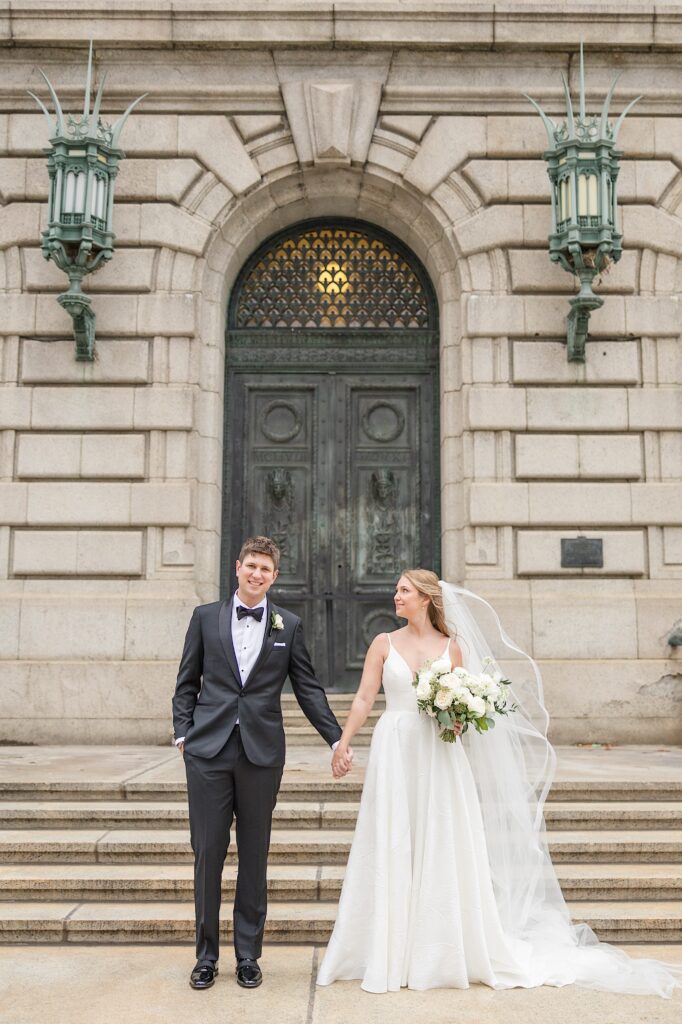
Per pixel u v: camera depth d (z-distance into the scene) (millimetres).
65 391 9328
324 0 9609
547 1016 3699
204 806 3990
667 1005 3832
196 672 4238
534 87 9797
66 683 8789
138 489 9203
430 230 10008
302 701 4262
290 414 10312
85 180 8766
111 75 9758
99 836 5602
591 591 9148
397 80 9859
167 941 4668
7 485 9180
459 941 4016
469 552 9250
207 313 9828
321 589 9992
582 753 8133
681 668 8898
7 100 9734
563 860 5461
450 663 4258
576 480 9383
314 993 3932
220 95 9766
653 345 9531
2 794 6227
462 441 9578
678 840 5516
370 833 4180
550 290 9555
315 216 10430
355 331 10328
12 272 9500
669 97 9805
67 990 3980
